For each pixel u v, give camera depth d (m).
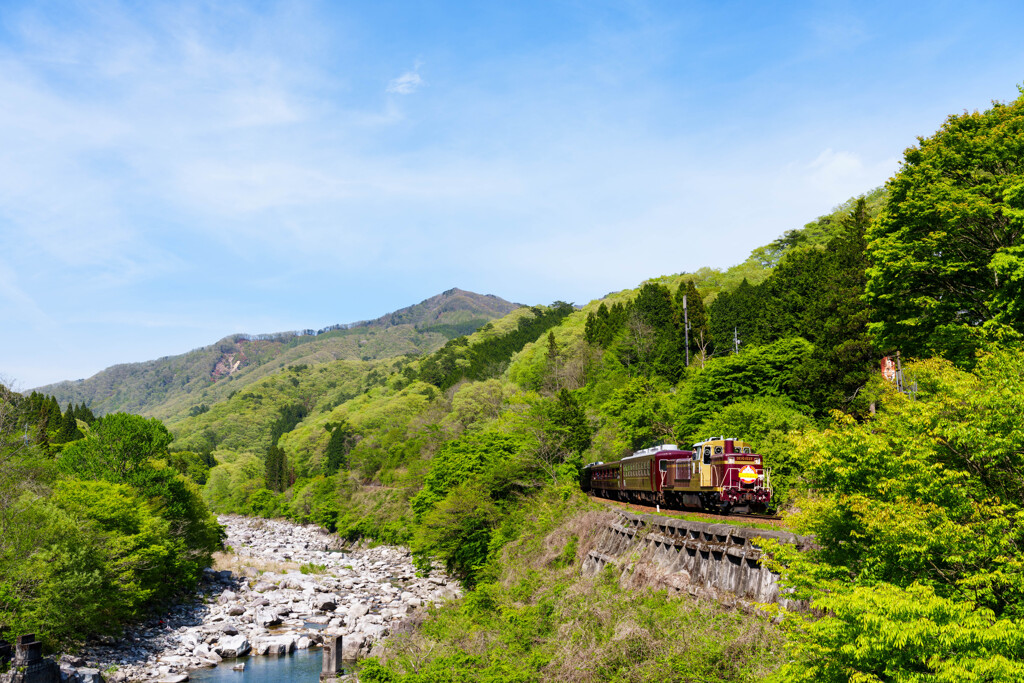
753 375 64.25
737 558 27.50
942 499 14.29
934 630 12.10
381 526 104.12
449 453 72.50
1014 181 27.61
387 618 56.00
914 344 33.00
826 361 56.97
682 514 38.03
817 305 66.62
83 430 117.06
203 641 49.97
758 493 36.91
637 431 69.12
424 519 63.97
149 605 57.03
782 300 79.00
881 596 12.89
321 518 130.25
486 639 30.62
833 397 54.31
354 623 55.00
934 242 30.28
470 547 56.19
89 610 41.22
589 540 44.53
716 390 65.56
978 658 11.91
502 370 181.12
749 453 37.91
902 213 32.84
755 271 146.62
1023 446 13.59
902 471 14.89
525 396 98.81
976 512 13.34
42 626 39.31
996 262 25.92
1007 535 13.10
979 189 29.56
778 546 17.83
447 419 127.12
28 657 32.03
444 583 68.25
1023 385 14.15
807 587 16.44
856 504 14.94
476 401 126.81
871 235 35.28
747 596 26.14
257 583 73.38
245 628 54.19
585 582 35.91
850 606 13.27
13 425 52.47
